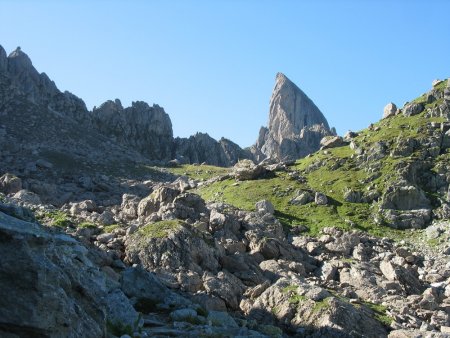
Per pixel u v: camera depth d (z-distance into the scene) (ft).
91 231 132.77
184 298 96.37
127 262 120.67
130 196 196.65
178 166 409.08
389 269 148.66
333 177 260.01
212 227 156.46
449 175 242.37
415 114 299.99
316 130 627.05
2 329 46.44
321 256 163.63
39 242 51.67
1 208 64.80
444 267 165.68
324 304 105.29
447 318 118.01
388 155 265.34
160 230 127.54
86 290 57.52
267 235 157.07
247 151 593.83
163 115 537.24
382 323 110.52
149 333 70.59
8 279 47.65
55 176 308.60
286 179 266.16
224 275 117.19
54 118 426.92
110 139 449.06
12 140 360.07
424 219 219.00
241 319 96.78
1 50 456.04
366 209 229.45
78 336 50.67
